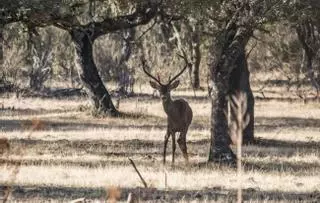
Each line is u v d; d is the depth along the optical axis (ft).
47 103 190.19
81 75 161.07
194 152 105.50
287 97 225.97
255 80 284.82
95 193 62.59
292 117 172.24
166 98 86.28
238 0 90.33
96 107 160.66
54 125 143.02
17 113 164.35
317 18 104.47
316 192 66.54
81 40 159.12
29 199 58.54
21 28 139.03
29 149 99.96
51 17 120.47
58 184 69.00
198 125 149.18
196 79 249.75
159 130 137.69
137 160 93.40
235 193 64.18
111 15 186.29
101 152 103.04
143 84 244.01
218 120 90.48
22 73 236.84
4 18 114.73
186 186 69.00
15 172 34.12
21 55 225.35
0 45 197.98
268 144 119.44
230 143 91.35
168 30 240.32
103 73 255.50
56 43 253.65
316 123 159.12
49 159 92.02
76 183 69.77
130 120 156.97
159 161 92.63
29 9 107.55
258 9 89.35
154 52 245.24
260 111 186.29
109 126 144.46
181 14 120.26
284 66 254.06
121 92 211.20
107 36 261.44
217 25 100.99
